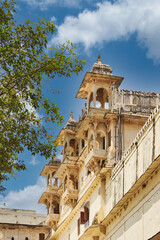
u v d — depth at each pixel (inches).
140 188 1224.8
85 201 1771.7
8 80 1014.4
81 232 1772.9
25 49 1010.7
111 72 1724.9
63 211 2106.3
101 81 1695.4
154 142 1127.6
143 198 1201.4
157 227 1095.0
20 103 1007.6
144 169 1182.3
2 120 1004.6
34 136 1042.1
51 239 2276.1
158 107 1133.7
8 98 1016.9
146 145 1185.4
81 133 1750.7
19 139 1030.4
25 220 2842.0
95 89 1673.2
